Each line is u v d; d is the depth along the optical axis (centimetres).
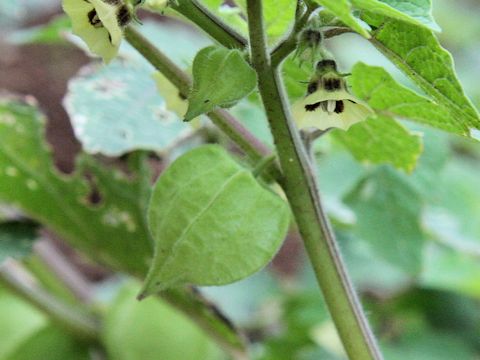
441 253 45
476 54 75
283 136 28
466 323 45
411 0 26
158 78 32
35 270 42
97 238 37
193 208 27
